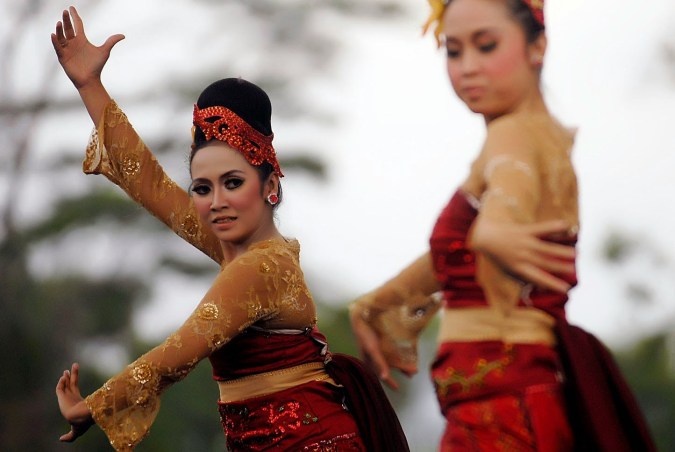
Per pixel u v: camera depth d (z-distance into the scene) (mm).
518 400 9320
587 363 9516
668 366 42750
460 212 9570
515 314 9430
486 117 9633
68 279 41906
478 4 9430
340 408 11930
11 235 42281
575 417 9492
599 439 9359
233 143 11625
